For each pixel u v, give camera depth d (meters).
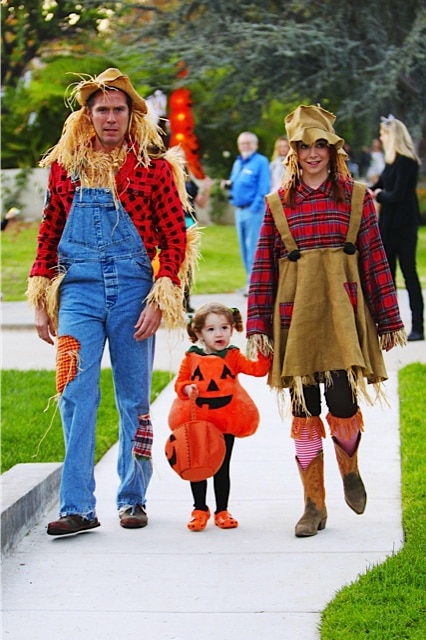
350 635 6.38
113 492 9.85
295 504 9.34
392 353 16.33
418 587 7.07
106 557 8.09
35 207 37.59
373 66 36.44
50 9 37.00
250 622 6.80
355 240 8.36
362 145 38.72
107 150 8.55
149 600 7.22
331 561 7.87
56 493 9.67
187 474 8.52
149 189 8.57
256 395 13.96
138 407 8.78
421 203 40.88
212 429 8.55
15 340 19.47
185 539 8.48
